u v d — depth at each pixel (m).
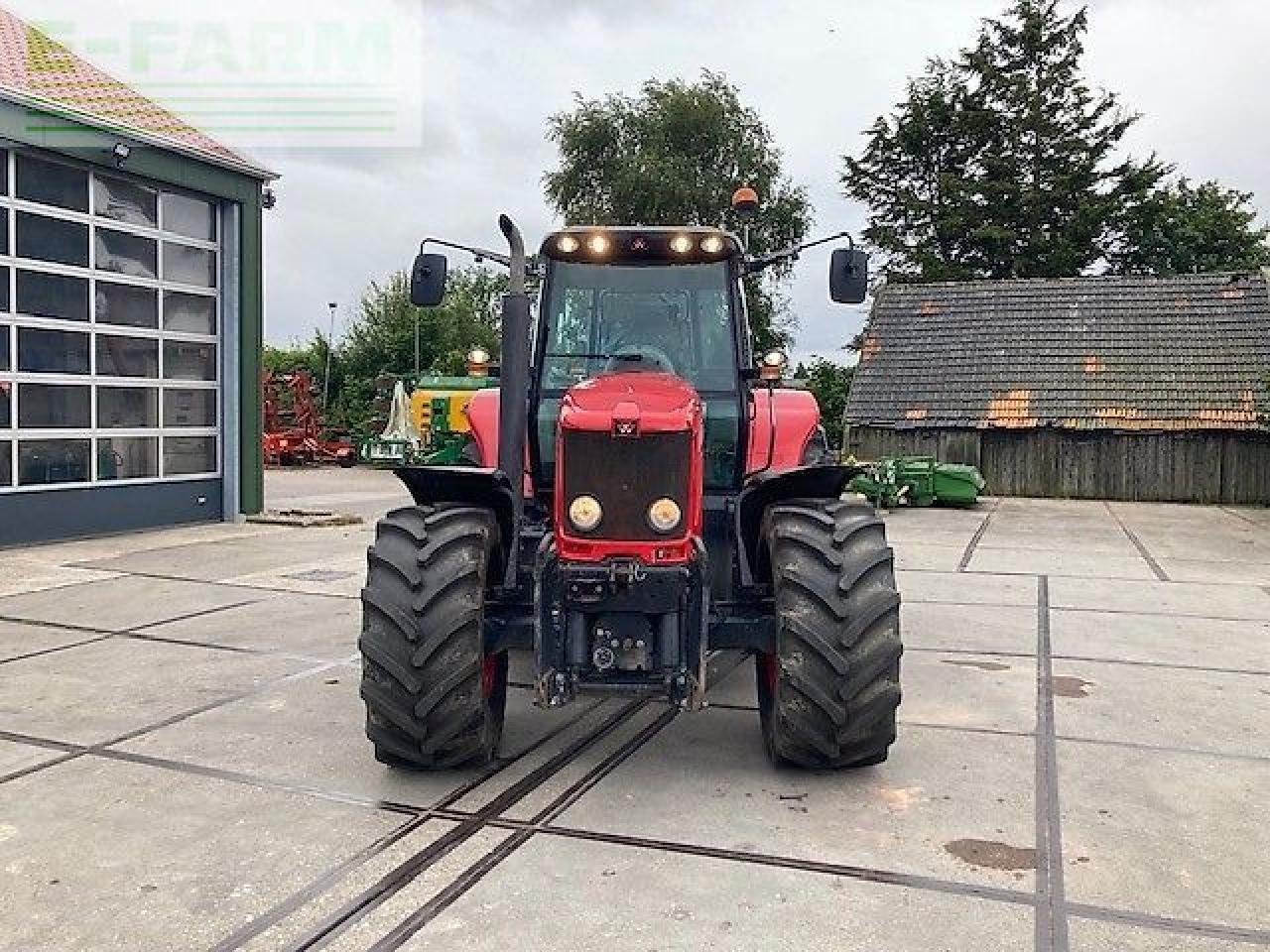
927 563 10.31
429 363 33.38
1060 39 35.22
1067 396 20.89
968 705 5.23
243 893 3.13
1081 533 13.52
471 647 3.95
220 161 11.98
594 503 3.92
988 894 3.17
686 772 4.23
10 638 6.44
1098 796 4.00
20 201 10.11
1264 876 3.33
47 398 10.48
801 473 4.29
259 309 12.95
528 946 2.84
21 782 4.01
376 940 2.87
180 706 5.02
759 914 3.03
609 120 33.41
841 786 4.07
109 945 2.83
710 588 4.54
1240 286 21.83
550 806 3.84
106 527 11.20
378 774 4.15
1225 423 19.45
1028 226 33.81
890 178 36.66
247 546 10.55
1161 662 6.21
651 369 4.64
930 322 23.31
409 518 4.20
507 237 4.41
